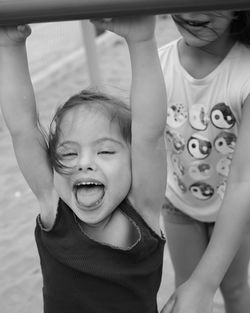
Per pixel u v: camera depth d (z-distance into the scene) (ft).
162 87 3.78
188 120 5.15
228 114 4.94
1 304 7.98
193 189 5.42
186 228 5.78
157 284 4.27
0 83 4.02
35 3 3.30
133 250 3.95
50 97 15.37
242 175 4.48
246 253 5.62
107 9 3.23
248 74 4.80
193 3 3.14
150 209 4.18
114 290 4.03
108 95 4.26
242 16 4.62
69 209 4.12
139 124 3.86
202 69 4.96
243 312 5.95
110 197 4.00
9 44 3.86
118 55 18.01
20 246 9.36
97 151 4.02
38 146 4.24
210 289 4.39
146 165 4.00
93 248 4.01
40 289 8.22
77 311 4.14
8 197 10.93
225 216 4.46
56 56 17.10
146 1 3.18
